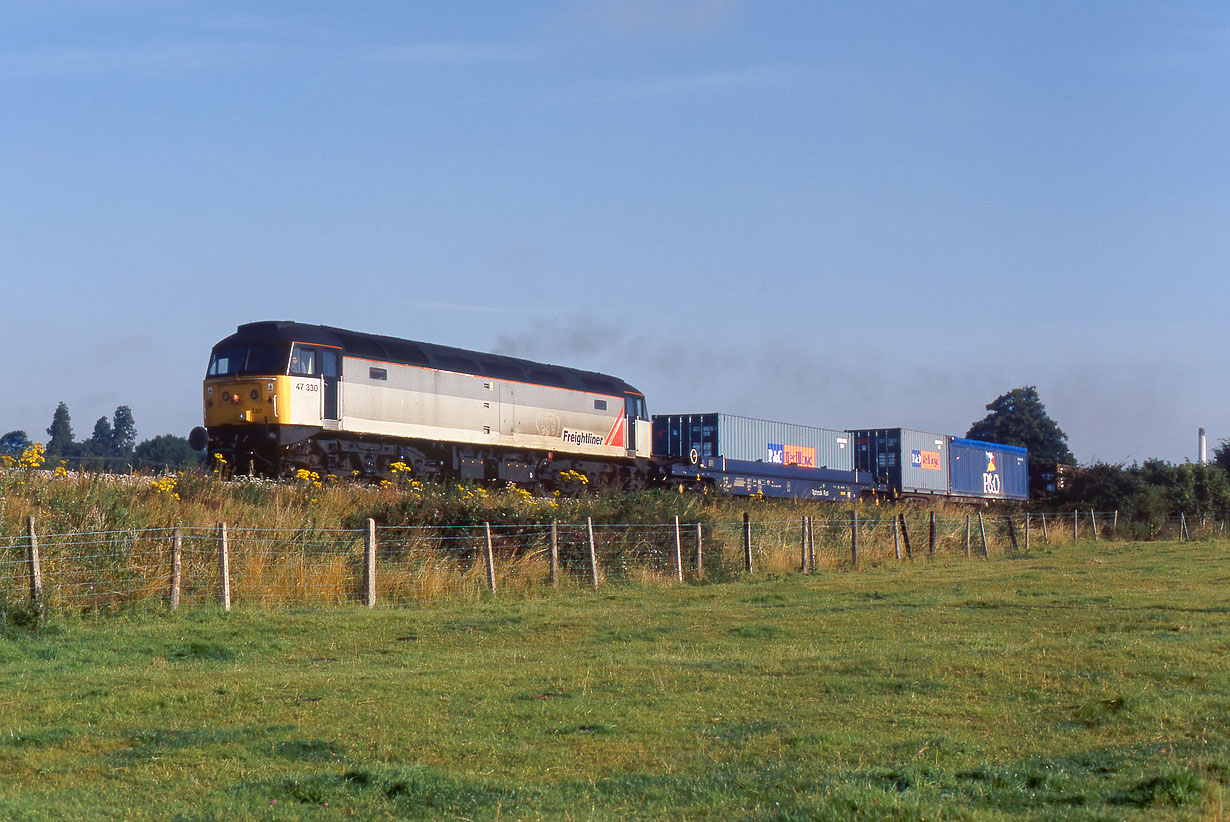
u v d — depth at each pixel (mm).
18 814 7672
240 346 33406
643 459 45781
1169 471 60438
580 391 42969
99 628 16219
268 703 11180
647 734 9930
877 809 7281
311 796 8016
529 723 10336
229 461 33031
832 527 32938
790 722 10328
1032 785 8180
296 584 19656
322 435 33750
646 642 15664
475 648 15242
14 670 13297
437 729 10125
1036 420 112000
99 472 23172
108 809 7832
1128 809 7465
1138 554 35156
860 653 14023
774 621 17516
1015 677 12180
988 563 31594
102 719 10570
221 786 8391
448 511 24938
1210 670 12445
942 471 57000
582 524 25344
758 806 7664
